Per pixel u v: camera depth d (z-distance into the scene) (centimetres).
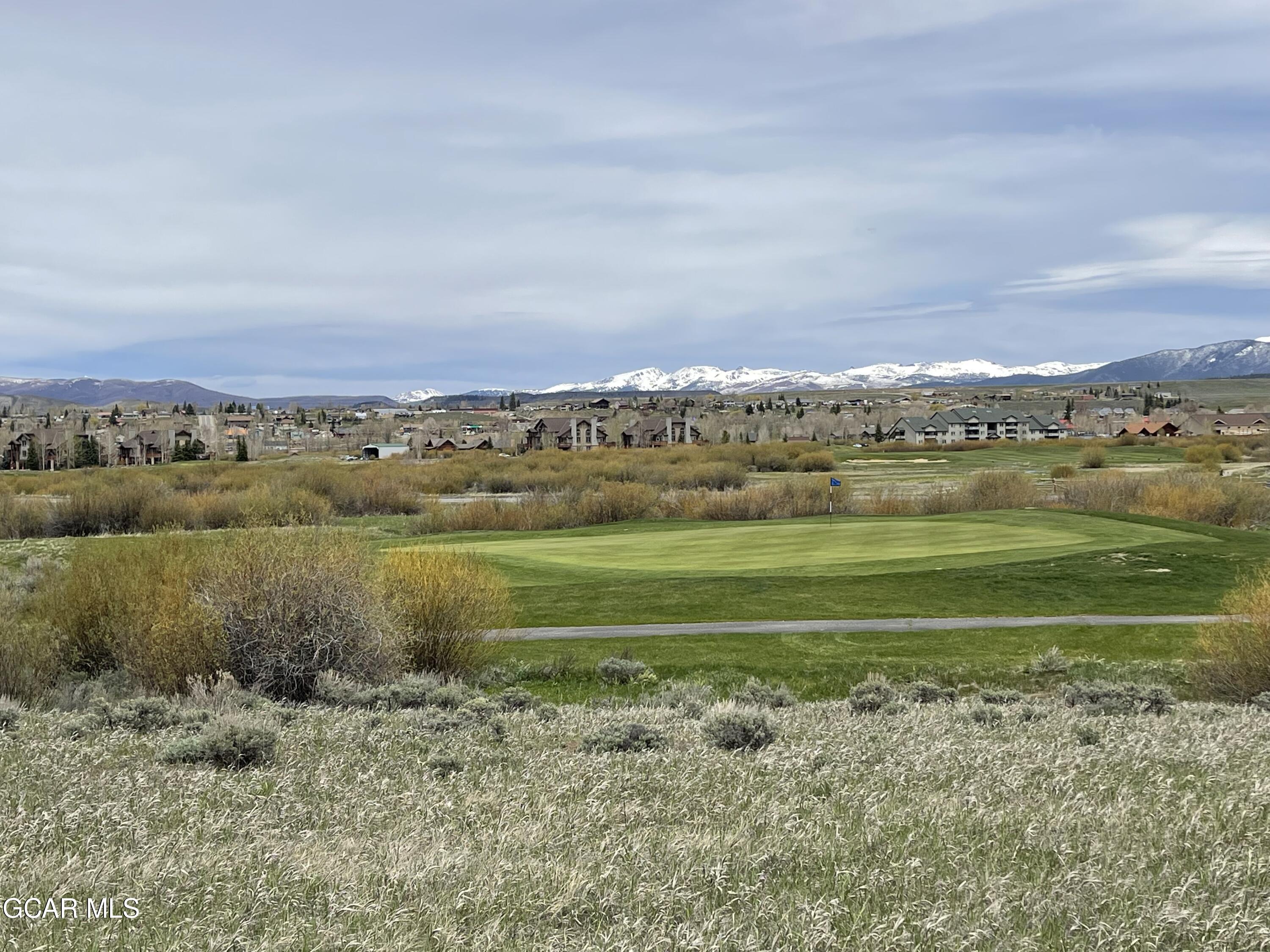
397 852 802
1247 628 2269
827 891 699
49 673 2209
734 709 1564
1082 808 905
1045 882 707
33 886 731
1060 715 1623
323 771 1149
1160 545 4075
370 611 2184
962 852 785
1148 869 739
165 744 1292
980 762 1136
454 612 2486
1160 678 2408
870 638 2811
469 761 1227
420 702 1898
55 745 1288
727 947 610
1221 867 714
